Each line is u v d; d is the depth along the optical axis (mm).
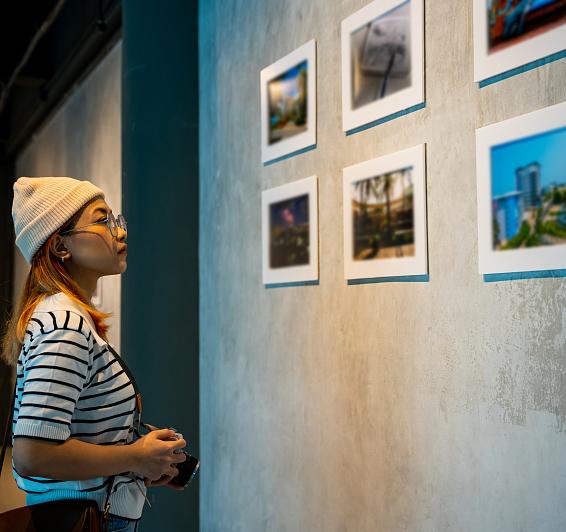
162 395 4121
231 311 3811
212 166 4078
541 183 1925
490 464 2121
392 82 2543
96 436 1715
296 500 3170
